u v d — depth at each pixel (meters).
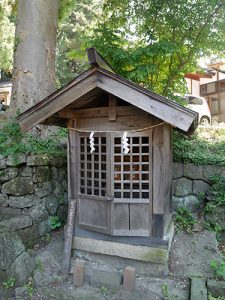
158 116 2.55
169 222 3.53
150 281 2.96
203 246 3.55
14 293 2.81
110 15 6.28
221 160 4.39
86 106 3.31
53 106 2.96
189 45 5.36
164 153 2.90
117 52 4.67
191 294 2.66
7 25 10.38
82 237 3.28
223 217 3.99
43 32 5.27
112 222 3.05
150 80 5.31
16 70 5.23
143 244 3.00
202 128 6.48
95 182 3.25
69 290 2.94
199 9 5.07
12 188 3.46
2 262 2.81
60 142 4.92
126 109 2.99
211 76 13.48
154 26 5.49
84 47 5.30
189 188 4.48
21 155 3.58
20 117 3.12
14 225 3.28
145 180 3.02
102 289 2.91
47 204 3.95
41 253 3.47
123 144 2.81
